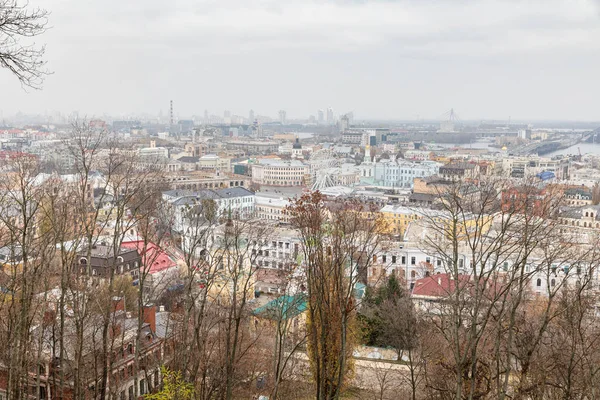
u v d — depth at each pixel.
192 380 73.81
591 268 83.56
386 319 122.19
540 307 111.69
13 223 88.44
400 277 159.38
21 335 66.31
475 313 65.31
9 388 65.44
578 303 71.31
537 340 67.25
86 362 82.69
